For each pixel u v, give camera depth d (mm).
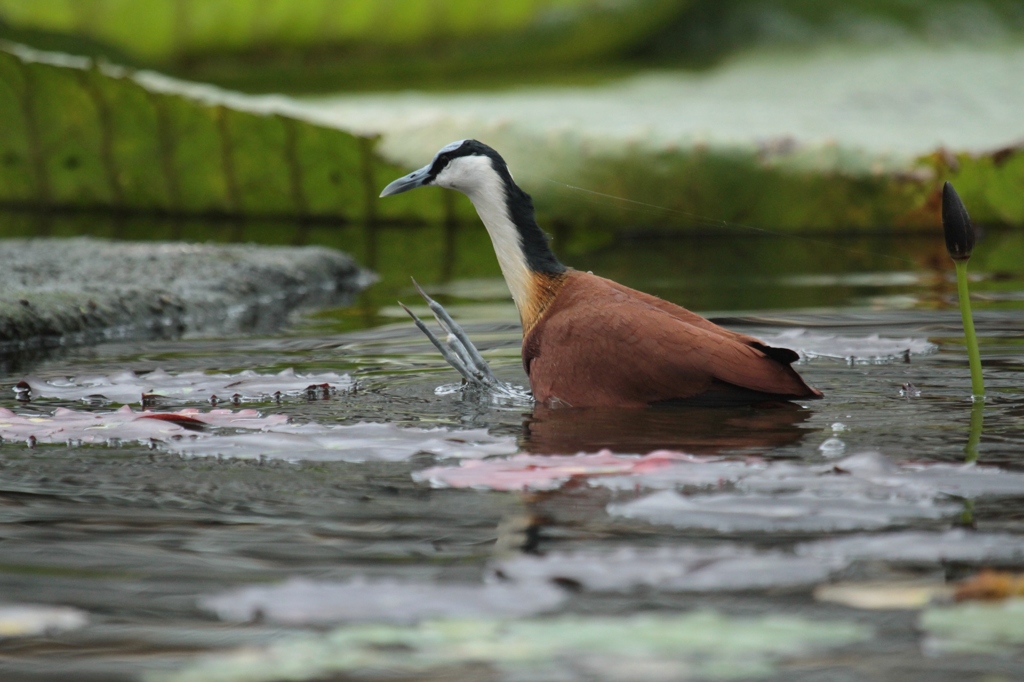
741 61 26984
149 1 25875
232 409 9500
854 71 25672
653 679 4566
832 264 18547
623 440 8281
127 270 16172
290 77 26797
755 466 7301
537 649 4812
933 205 20875
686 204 21156
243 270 16500
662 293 15812
